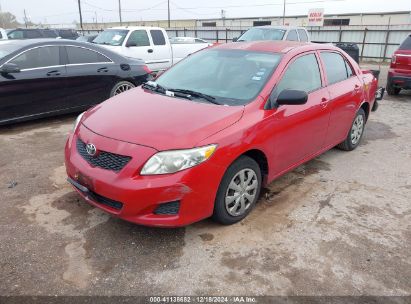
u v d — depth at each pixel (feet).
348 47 40.98
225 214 11.23
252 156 12.11
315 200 13.47
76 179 11.03
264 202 13.20
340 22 133.49
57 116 23.93
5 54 20.08
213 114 11.05
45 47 21.44
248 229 11.51
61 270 9.60
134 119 11.08
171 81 14.26
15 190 13.58
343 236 11.31
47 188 13.79
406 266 10.08
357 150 18.90
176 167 9.76
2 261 9.84
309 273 9.71
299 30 41.22
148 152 9.80
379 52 74.69
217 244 10.77
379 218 12.40
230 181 11.00
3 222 11.57
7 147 17.94
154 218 9.96
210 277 9.50
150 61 38.32
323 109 14.56
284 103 11.99
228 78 13.23
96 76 23.45
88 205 12.63
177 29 107.04
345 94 16.15
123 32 37.27
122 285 9.17
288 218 12.20
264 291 9.08
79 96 22.97
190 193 9.96
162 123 10.66
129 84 25.31
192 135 10.12
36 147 18.02
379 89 21.67
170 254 10.30
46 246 10.49
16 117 20.58
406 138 21.11
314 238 11.17
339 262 10.15
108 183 9.93
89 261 9.96
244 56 14.08
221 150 10.36
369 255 10.48
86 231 11.22
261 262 10.07
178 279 9.40
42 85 21.13
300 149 13.96
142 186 9.64
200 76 13.91
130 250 10.43
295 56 13.80
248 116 11.38
